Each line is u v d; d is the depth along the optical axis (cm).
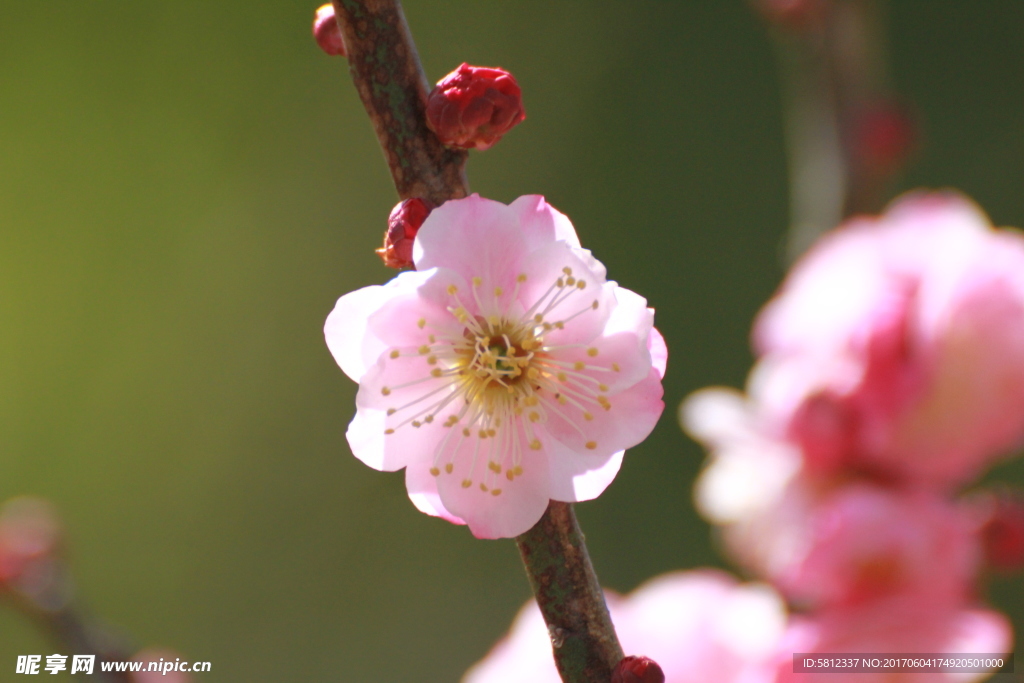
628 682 45
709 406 51
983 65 131
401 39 46
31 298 151
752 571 51
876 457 50
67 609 52
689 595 50
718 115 144
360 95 46
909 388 49
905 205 51
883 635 49
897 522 49
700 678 49
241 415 150
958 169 129
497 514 46
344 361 46
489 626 129
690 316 138
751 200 139
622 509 126
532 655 49
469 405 46
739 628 50
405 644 131
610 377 46
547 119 153
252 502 144
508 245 46
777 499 50
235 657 134
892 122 55
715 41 146
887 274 50
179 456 147
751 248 138
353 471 144
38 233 153
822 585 49
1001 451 50
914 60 134
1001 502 50
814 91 57
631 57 151
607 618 45
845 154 55
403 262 46
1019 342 49
